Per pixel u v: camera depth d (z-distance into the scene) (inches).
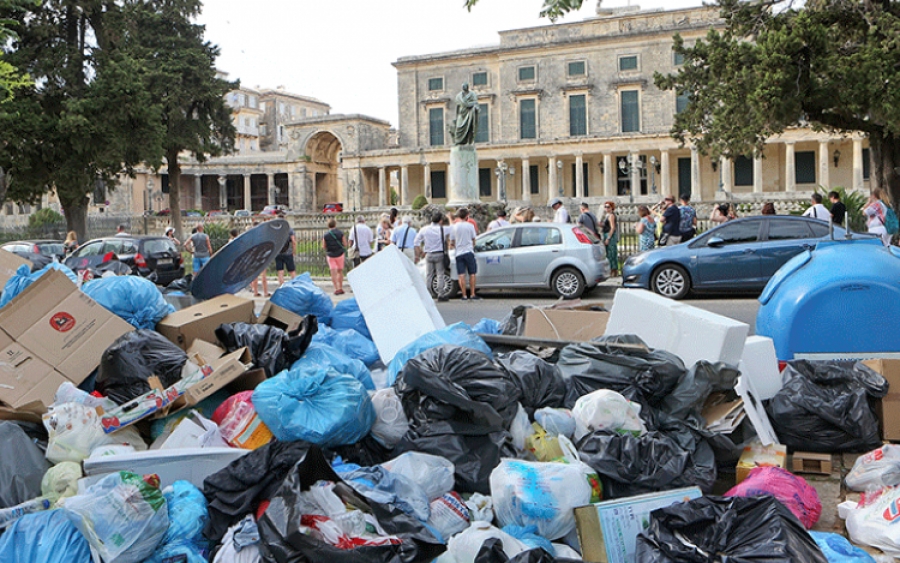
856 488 187.5
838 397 208.4
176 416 183.8
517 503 147.3
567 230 617.0
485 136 2493.8
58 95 1259.2
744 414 196.5
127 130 1286.9
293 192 2711.6
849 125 762.8
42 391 197.5
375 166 2583.7
